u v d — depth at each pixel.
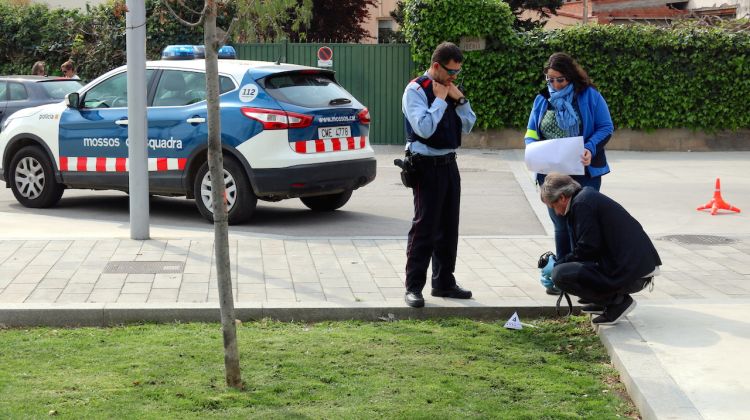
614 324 6.13
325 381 5.20
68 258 8.03
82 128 11.05
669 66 19.09
